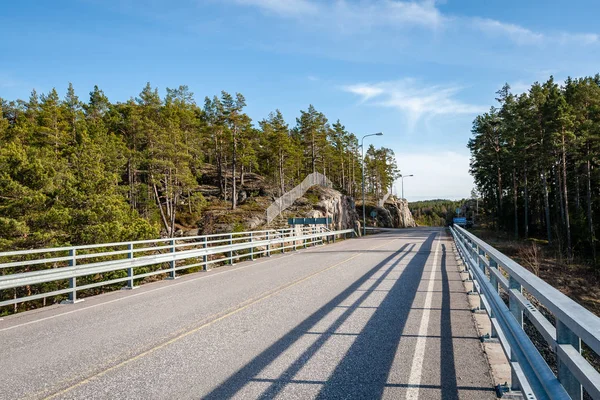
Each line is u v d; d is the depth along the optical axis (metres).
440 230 52.78
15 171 25.75
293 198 48.84
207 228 41.84
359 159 97.88
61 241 23.94
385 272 12.73
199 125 67.94
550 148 40.50
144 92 70.75
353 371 4.71
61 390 4.46
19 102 68.44
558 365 2.25
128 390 4.39
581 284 22.34
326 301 8.60
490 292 5.16
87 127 54.62
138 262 11.89
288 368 4.87
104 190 29.02
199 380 4.60
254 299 9.11
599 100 40.31
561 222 42.47
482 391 4.11
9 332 7.13
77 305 9.41
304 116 70.44
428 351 5.34
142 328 7.01
